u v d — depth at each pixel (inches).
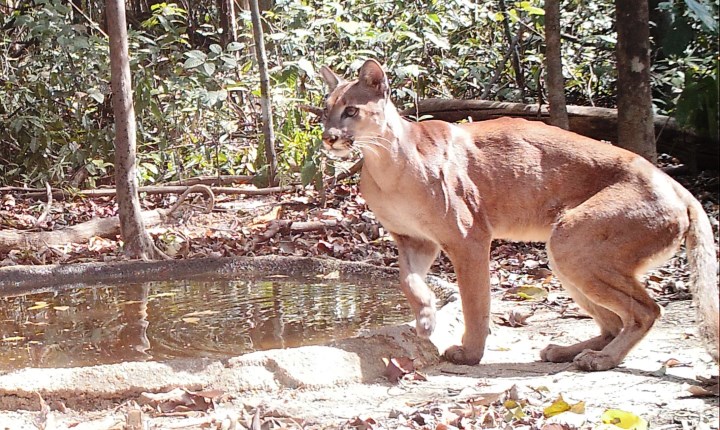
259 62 341.7
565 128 305.0
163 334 192.7
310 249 275.3
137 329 197.8
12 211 333.4
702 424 130.3
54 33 362.9
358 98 168.9
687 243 165.0
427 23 370.3
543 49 400.5
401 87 374.3
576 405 138.7
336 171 340.5
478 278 171.2
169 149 375.9
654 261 164.4
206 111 379.9
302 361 158.4
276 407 146.3
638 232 162.4
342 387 157.5
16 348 184.5
